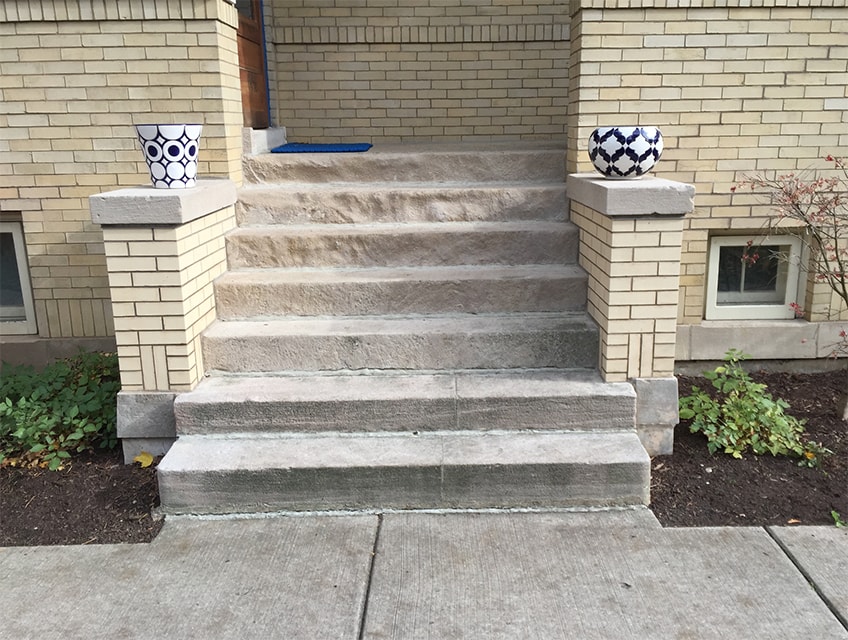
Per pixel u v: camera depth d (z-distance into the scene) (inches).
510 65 248.5
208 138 179.6
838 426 163.8
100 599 113.8
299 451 140.9
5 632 106.7
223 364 159.8
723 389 163.6
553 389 148.1
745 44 172.9
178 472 134.7
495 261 179.5
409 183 197.6
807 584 114.6
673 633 104.1
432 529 131.0
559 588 114.2
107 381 180.1
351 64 249.0
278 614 109.6
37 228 188.2
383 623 107.1
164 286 146.3
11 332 198.8
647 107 176.4
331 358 158.9
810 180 179.6
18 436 153.7
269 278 171.8
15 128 180.4
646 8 170.6
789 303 193.8
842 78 175.2
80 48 174.9
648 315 147.8
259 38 229.6
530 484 135.4
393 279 169.2
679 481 144.6
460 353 158.2
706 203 182.7
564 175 196.9
